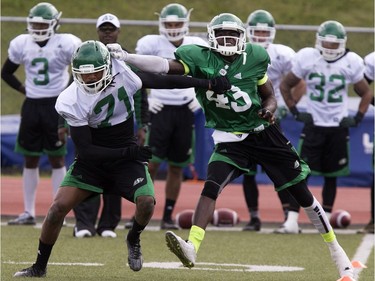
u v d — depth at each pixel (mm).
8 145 50125
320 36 35125
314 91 35781
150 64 22266
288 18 74250
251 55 23250
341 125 35719
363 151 47531
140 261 23453
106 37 32562
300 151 36062
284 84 35812
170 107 35438
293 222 35188
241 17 74250
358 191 47344
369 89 36000
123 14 73625
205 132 47312
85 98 21812
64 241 31250
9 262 25969
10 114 60688
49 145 35656
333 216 36625
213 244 31500
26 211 36344
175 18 34562
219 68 22906
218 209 37969
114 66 21984
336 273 25297
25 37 35812
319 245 31703
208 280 23500
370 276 24781
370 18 75312
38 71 35500
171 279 23500
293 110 35719
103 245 30375
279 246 31266
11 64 36094
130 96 22266
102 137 22547
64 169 36344
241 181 50094
